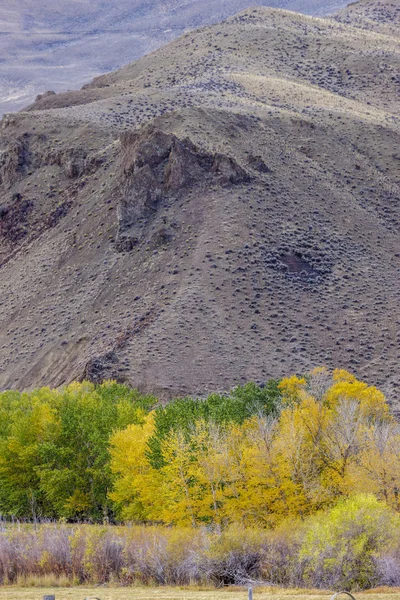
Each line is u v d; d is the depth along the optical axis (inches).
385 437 1469.0
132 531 1314.0
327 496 1403.8
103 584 1200.2
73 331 3661.4
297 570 1174.3
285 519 1310.3
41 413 1889.8
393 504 1413.6
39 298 4097.0
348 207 4276.6
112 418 1852.9
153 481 1540.4
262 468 1395.2
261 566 1200.2
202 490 1433.3
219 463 1402.6
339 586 1147.3
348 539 1173.7
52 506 1910.7
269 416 1631.4
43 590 1138.0
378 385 2979.8
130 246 4020.7
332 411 1676.9
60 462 1825.8
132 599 1019.3
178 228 3976.4
